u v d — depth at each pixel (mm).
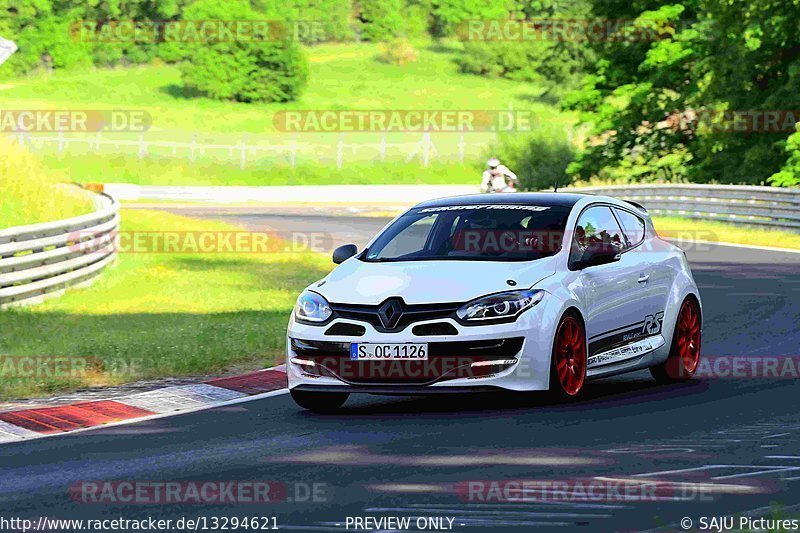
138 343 49250
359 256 37312
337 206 172625
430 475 25531
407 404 36000
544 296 33781
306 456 28281
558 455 27172
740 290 65500
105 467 27859
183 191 188750
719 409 33375
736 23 143500
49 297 69188
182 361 44531
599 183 163125
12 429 33844
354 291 34250
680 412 32938
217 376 43406
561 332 34156
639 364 37781
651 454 27031
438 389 32875
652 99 167500
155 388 41000
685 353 39688
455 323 32750
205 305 65125
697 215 122688
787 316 54031
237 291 71688
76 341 50812
